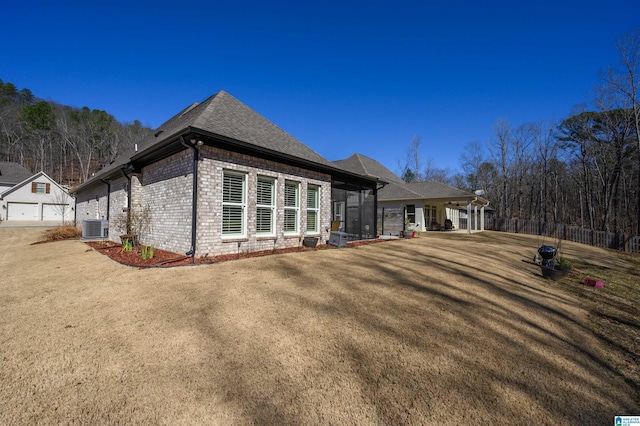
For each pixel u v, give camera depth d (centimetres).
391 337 369
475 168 4706
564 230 2203
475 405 251
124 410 230
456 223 3166
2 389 252
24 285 557
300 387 265
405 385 273
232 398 247
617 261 1281
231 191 856
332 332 376
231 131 854
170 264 698
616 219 2516
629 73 2050
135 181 1044
